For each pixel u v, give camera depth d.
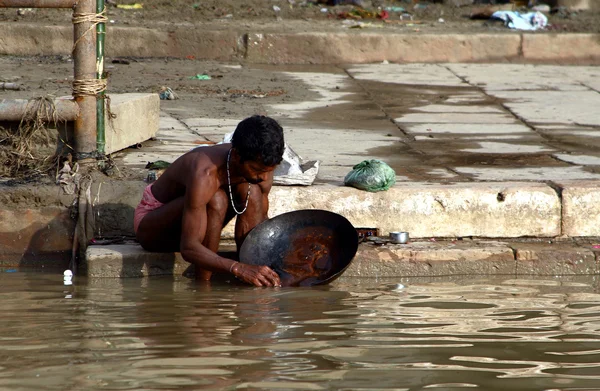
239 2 29.83
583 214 11.41
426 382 6.57
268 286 9.64
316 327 8.02
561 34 26.75
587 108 19.91
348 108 19.31
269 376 6.63
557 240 11.40
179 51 25.12
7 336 7.62
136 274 10.32
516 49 26.55
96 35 11.72
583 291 9.81
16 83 18.72
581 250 10.85
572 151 15.07
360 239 10.97
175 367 6.81
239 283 9.89
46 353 7.13
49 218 11.17
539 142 15.98
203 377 6.59
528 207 11.34
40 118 11.59
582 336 7.84
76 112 11.69
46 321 8.15
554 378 6.70
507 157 14.38
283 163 11.34
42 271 10.75
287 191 11.06
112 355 7.10
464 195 11.27
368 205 11.16
